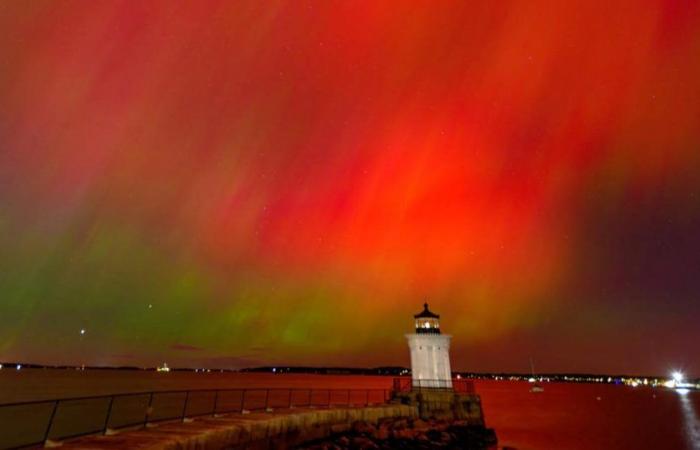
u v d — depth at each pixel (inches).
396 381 1274.6
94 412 2204.7
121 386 4995.1
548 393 7696.9
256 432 702.5
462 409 1191.6
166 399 3206.2
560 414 3110.2
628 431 2133.4
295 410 926.4
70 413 2148.1
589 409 3769.7
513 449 1109.1
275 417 774.5
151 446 469.1
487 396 6210.6
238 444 652.1
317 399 3464.6
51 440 482.3
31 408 2445.9
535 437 1769.2
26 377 6860.2
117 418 1941.4
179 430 585.3
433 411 1190.3
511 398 5674.2
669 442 1795.0
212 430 591.5
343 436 928.9
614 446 1638.8
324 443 864.9
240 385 6505.9
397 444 953.5
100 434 542.9
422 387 1225.4
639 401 5275.6
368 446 882.1
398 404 1156.5
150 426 619.5
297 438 824.3
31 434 1488.7
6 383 4714.6
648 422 2640.3
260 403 2888.8
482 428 1170.0
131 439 508.7
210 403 2871.6
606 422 2581.2
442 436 1027.9
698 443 1775.3
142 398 3277.6
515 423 2352.4
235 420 712.4
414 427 1061.8
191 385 5989.2
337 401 3277.6
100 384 5310.0
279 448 764.6
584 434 1948.8
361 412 1025.5
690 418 2950.3
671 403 4872.0
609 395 7081.7
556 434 1897.1
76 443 482.0
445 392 1207.6
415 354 1270.9
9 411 2252.7
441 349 1264.8
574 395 6899.6
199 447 555.2
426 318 1323.8
